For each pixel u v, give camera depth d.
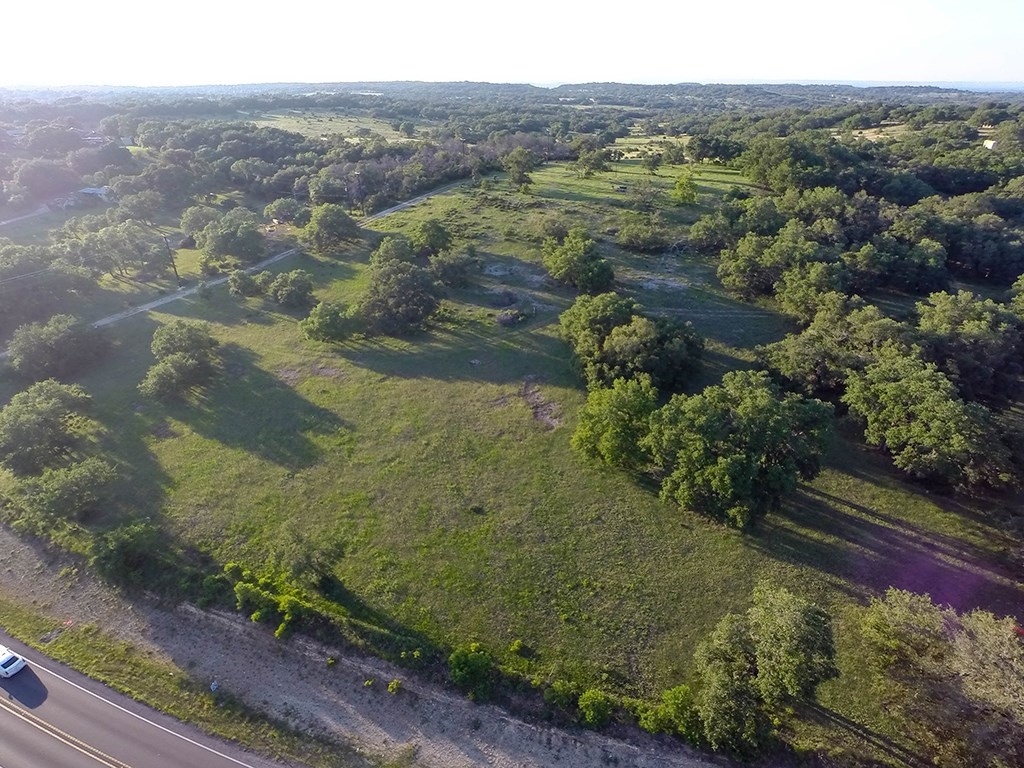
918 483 48.66
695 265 87.31
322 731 32.88
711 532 44.34
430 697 34.56
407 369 65.88
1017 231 86.62
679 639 37.16
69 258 82.25
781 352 59.41
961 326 59.09
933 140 137.88
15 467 49.22
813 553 42.62
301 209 106.81
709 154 133.50
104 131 162.00
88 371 66.44
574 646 36.81
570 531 44.69
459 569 41.84
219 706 33.97
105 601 40.31
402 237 95.44
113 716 33.19
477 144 151.50
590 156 125.38
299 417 58.28
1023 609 38.38
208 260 91.75
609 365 58.94
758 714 31.44
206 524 45.97
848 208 90.19
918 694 31.08
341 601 39.47
